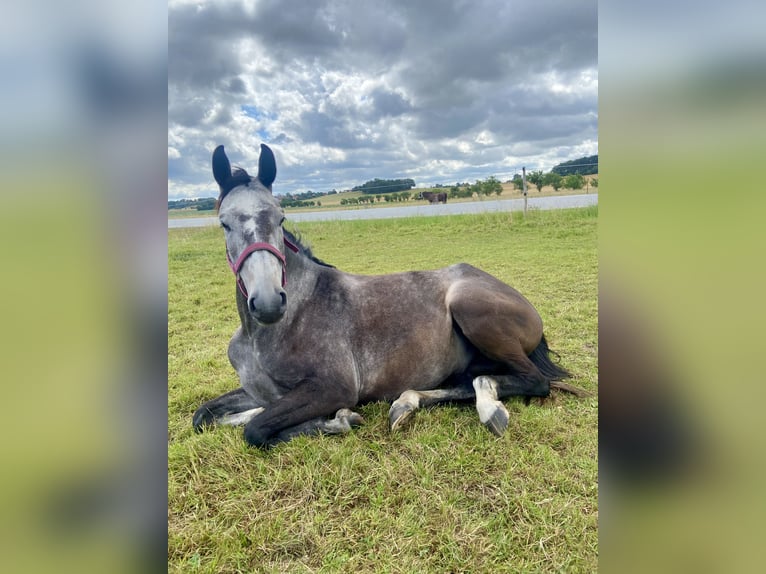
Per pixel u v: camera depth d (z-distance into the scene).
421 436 2.45
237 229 2.40
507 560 1.66
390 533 1.81
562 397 2.93
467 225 10.84
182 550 1.75
